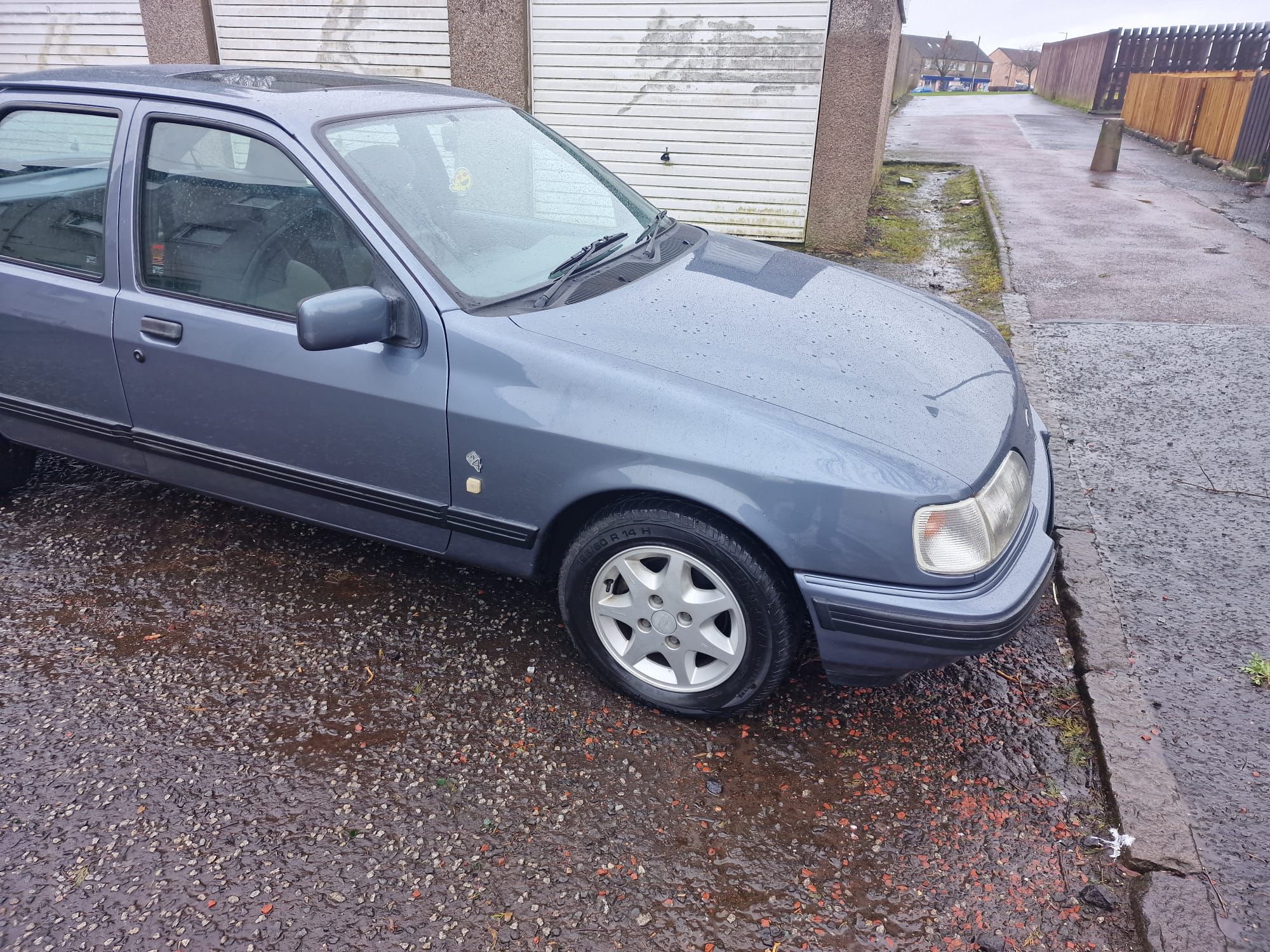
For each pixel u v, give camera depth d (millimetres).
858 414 2436
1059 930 2084
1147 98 19500
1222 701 2781
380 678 2891
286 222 2828
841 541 2316
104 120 3105
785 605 2479
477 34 8383
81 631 3080
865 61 7777
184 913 2100
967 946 2049
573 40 8344
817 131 8125
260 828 2338
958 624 2301
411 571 3461
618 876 2215
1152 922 2059
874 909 2139
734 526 2438
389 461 2818
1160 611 3219
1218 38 22594
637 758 2592
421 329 2646
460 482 2730
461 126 3301
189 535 3670
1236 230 9492
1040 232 9469
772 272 3273
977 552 2357
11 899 2131
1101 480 4141
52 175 3201
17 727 2658
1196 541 3664
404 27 8656
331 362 2766
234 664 2943
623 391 2457
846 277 3408
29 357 3348
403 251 2670
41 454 4316
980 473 2406
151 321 3016
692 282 3031
